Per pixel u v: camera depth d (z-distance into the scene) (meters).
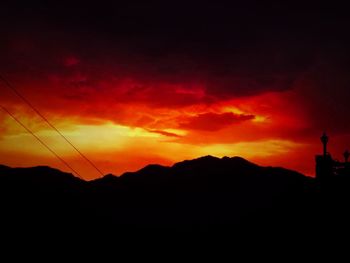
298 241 40.62
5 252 36.75
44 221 43.56
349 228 39.00
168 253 42.97
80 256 39.50
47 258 37.59
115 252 41.72
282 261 39.22
